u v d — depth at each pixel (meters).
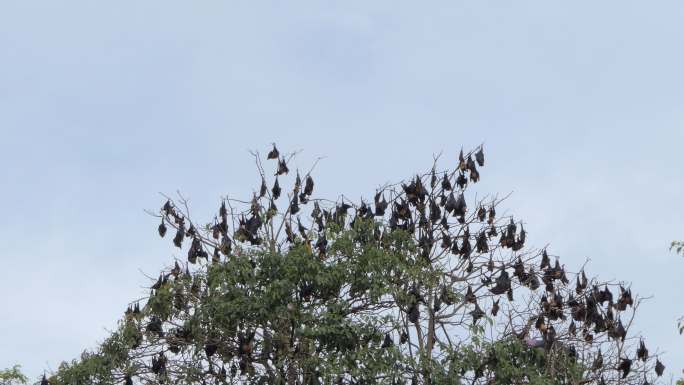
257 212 27.97
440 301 25.89
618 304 25.78
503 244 27.17
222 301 25.62
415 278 26.00
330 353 25.20
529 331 25.56
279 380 25.06
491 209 27.41
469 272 27.17
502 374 24.19
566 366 24.38
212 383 26.06
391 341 25.25
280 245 27.72
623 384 24.52
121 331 26.42
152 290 27.05
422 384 24.64
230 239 27.59
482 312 25.84
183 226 28.05
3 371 29.02
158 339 26.58
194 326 25.78
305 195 28.33
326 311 25.41
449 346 24.88
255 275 26.06
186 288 26.88
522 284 26.98
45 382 26.27
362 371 24.53
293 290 25.92
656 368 24.95
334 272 25.80
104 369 25.81
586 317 25.83
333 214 28.23
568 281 26.81
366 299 26.53
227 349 26.23
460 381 24.36
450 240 27.30
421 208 27.64
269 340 25.81
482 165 27.64
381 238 27.16
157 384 26.19
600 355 24.88
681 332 22.25
